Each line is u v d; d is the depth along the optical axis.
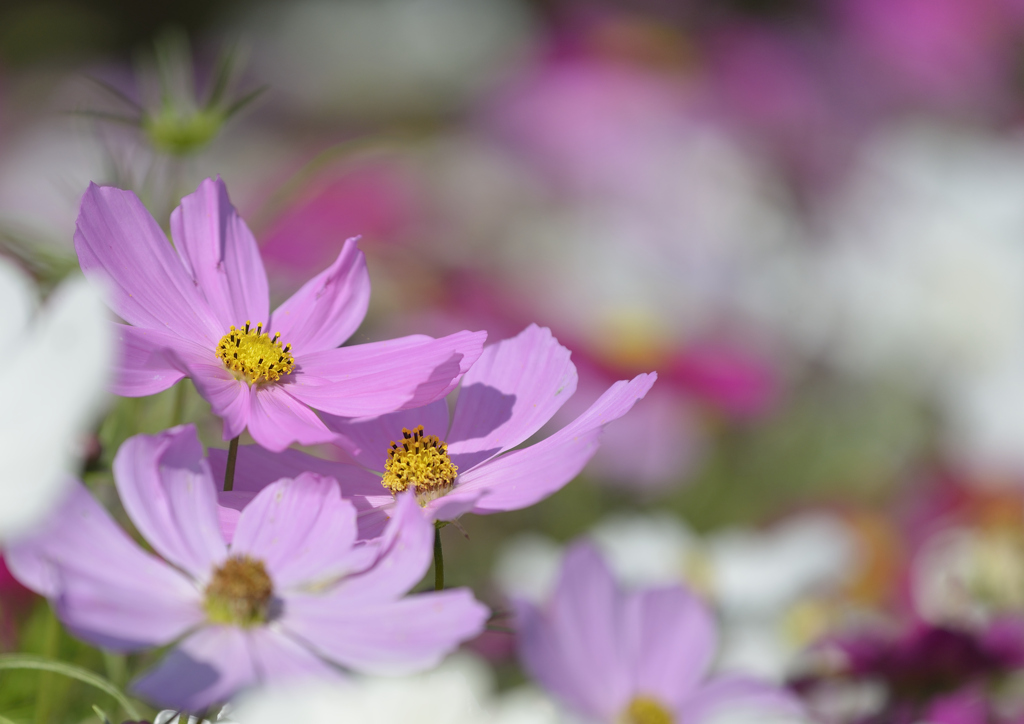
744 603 1.33
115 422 0.85
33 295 0.72
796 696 0.89
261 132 3.06
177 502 0.70
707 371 2.03
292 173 2.21
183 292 0.74
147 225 0.74
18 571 0.68
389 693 0.83
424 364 0.73
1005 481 1.88
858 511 1.93
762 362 2.13
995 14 3.43
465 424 0.76
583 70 2.82
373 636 0.68
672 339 2.07
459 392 0.77
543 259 2.33
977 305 2.12
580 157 2.61
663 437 1.92
